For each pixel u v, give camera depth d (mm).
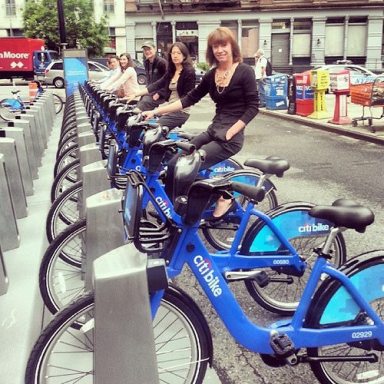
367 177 7859
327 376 2715
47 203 5828
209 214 3762
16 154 5301
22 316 3287
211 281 2461
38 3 42406
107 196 3281
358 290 2633
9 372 2729
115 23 45500
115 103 6133
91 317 2447
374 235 5230
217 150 4508
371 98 11594
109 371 2205
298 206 3619
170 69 6453
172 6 42281
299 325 2584
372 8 41031
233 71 4383
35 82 19031
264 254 3535
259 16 41844
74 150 5992
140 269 2164
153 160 3434
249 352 3254
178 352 2689
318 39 41781
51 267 3371
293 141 11570
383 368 2904
